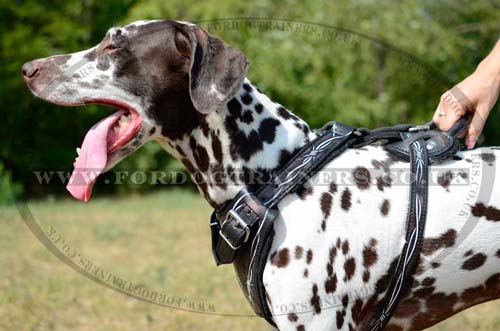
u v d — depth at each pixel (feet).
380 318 11.79
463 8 46.39
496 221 11.61
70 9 48.14
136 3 47.60
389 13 44.96
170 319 20.13
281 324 11.16
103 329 19.10
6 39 47.16
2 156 48.39
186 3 44.73
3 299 21.40
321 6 45.14
